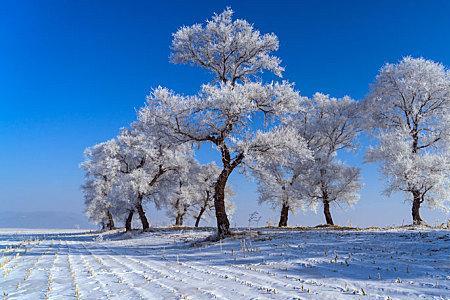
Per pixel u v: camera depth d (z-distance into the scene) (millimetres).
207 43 26359
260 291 8844
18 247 26078
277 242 18828
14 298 8758
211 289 9203
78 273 12602
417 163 30047
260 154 23984
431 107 32094
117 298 8414
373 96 34312
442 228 23734
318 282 9867
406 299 7762
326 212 37281
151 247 23656
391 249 14234
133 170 43250
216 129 23969
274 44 26078
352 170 37062
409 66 32312
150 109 24125
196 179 47469
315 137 38312
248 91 23797
